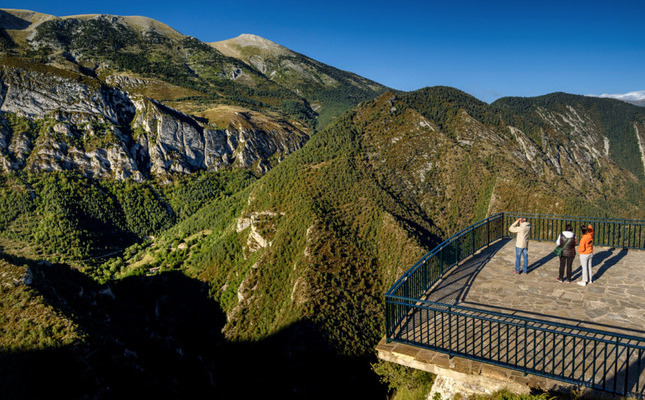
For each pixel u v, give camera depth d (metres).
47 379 36.22
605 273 12.51
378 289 74.31
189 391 54.16
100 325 56.00
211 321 92.81
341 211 97.69
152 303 100.62
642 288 11.09
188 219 160.25
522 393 7.65
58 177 159.12
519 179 113.50
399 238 81.50
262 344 69.44
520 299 10.99
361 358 57.31
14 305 48.38
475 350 8.63
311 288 69.75
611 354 8.07
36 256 122.00
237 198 150.12
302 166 123.38
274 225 103.31
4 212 139.75
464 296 11.53
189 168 193.12
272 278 86.50
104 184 169.00
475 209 112.19
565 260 11.95
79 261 125.12
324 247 81.81
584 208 98.25
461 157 125.19
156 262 123.31
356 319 64.50
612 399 6.83
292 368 57.25
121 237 153.75
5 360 37.28
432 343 9.09
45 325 44.59
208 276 108.06
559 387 7.41
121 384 41.66
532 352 8.40
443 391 9.88
